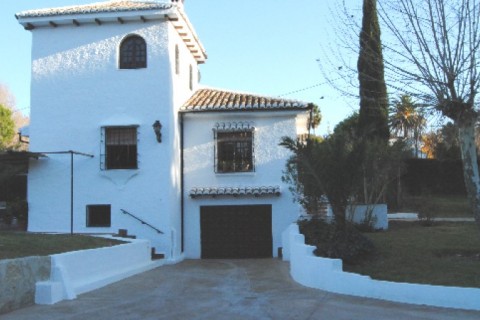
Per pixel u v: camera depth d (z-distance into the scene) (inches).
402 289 376.5
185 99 824.3
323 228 561.3
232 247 770.8
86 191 717.9
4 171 689.0
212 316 341.7
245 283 492.1
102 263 501.7
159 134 705.0
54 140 726.5
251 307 368.2
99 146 720.3
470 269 402.3
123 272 535.5
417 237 547.5
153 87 721.6
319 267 442.9
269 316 337.1
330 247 464.8
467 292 352.8
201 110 769.6
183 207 776.9
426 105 449.7
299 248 492.7
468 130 442.6
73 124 725.9
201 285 483.8
